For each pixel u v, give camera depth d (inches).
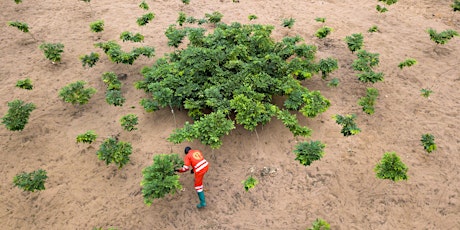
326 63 400.5
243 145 348.5
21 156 338.0
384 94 410.3
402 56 475.2
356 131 323.9
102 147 314.7
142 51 426.0
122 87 419.8
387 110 386.9
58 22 545.6
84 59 425.7
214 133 312.3
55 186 312.0
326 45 499.8
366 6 610.2
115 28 533.6
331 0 632.4
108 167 328.5
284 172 323.6
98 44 445.7
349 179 315.6
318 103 343.9
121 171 324.8
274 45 431.2
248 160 335.3
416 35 522.3
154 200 302.0
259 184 313.6
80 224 285.1
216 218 289.3
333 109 389.1
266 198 303.3
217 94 346.9
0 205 298.2
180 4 608.7
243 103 335.0
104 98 405.4
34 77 434.3
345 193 304.8
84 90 377.7
